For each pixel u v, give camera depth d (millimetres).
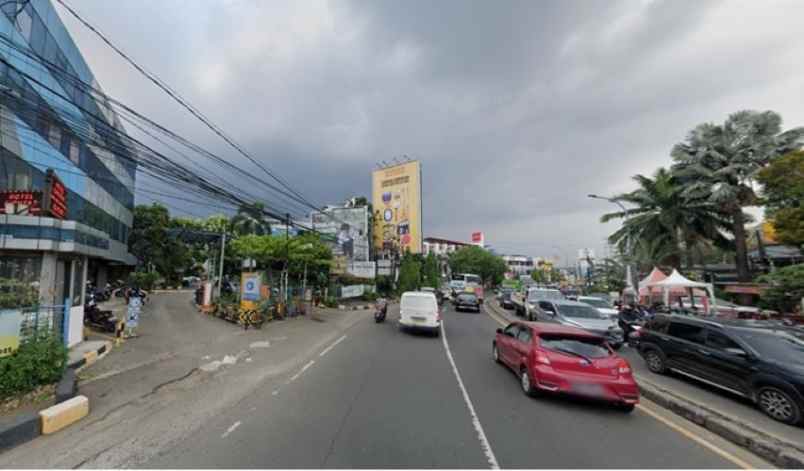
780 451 4445
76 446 4438
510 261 118625
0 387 5453
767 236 25438
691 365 7984
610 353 6598
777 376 6059
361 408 5848
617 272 45844
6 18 12344
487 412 5820
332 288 28781
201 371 8070
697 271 27250
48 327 6844
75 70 19156
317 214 40219
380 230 47094
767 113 21969
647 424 5609
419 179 46094
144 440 4613
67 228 10109
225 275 31891
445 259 75000
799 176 16453
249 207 13508
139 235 38094
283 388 6910
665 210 25500
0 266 9242
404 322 14242
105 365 8359
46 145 15883
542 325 7441
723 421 5410
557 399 6570
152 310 19375
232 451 4328
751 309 17219
